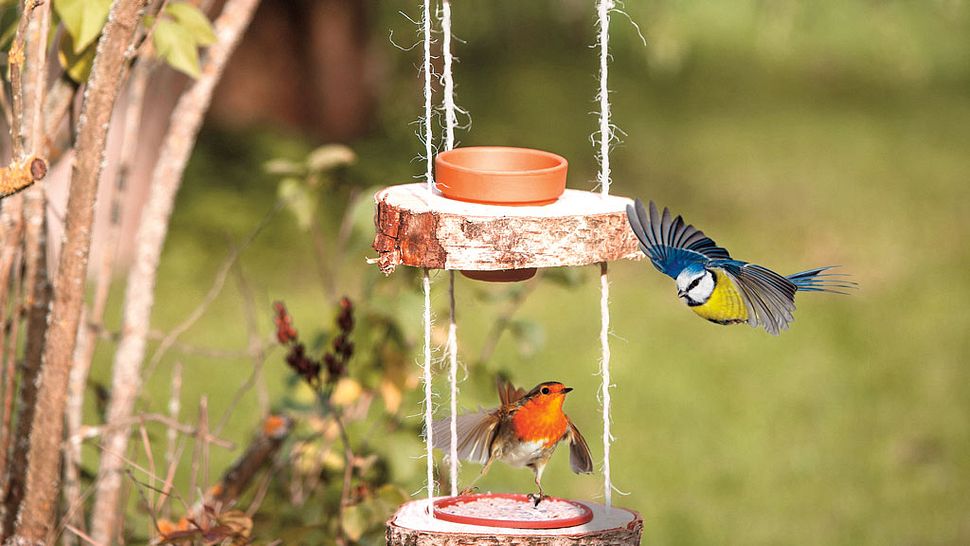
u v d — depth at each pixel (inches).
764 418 556.4
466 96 1293.1
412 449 300.0
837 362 637.9
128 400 285.7
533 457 206.2
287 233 789.2
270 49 949.2
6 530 245.4
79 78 241.6
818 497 478.0
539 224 195.5
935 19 1414.9
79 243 219.6
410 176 906.1
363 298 312.3
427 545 193.0
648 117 1277.1
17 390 271.3
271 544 265.7
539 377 598.9
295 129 959.0
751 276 183.6
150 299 288.7
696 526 448.1
